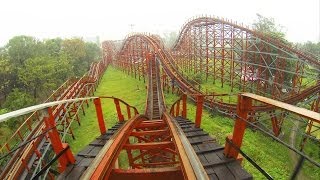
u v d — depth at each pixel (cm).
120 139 705
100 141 767
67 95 2361
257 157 1855
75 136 2197
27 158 1259
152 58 4391
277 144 2314
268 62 3416
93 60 7806
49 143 1407
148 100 2850
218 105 2550
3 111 2898
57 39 6469
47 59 4397
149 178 516
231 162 508
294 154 2211
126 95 3566
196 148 634
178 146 629
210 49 4038
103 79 5241
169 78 3516
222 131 2180
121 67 6438
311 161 235
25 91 4116
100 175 461
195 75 3941
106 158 530
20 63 4584
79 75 5825
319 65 2431
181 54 5116
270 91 3381
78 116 2705
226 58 3616
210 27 3869
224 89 3628
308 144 2353
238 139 475
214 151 580
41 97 4366
